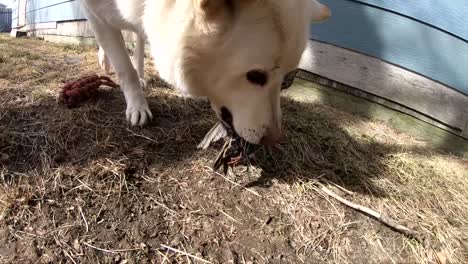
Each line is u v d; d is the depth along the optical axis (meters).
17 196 0.60
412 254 0.61
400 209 0.68
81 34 1.74
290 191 0.68
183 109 0.84
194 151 0.73
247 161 0.71
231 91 0.56
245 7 0.49
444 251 0.62
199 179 0.68
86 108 0.80
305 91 1.04
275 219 0.63
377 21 0.92
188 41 0.52
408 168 0.79
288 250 0.59
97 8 0.69
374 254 0.60
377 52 0.94
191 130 0.78
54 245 0.55
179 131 0.77
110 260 0.54
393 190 0.72
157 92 0.91
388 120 0.97
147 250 0.56
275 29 0.50
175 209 0.62
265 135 0.57
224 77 0.55
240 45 0.51
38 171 0.65
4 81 0.95
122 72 0.77
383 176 0.75
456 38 0.86
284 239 0.61
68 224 0.58
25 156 0.68
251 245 0.59
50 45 1.62
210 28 0.50
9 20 6.52
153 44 0.60
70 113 0.79
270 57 0.51
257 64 0.52
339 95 1.01
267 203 0.65
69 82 0.91
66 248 0.55
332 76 1.00
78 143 0.71
